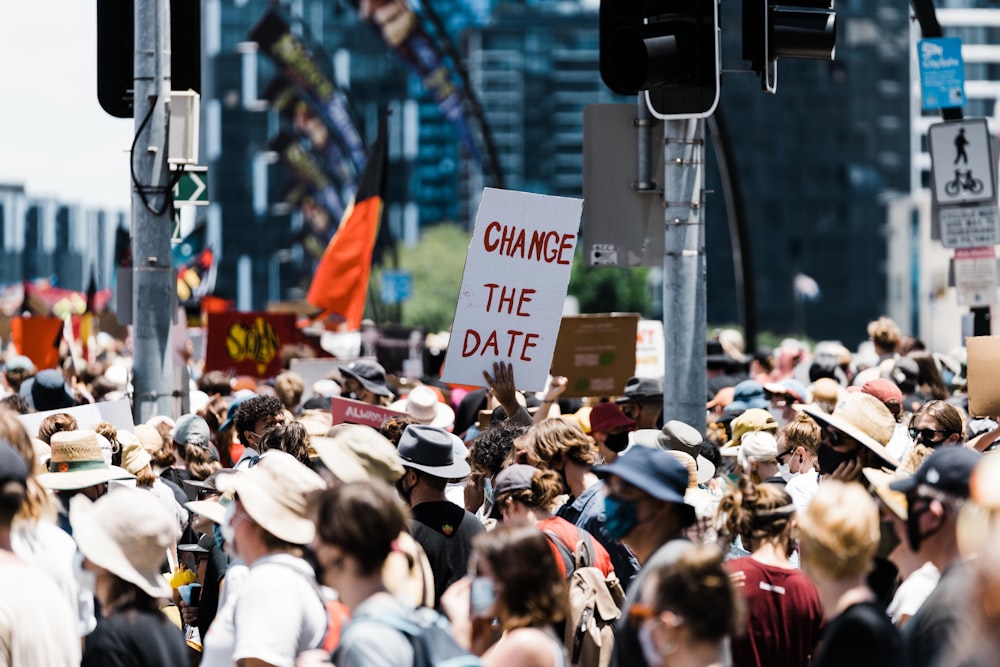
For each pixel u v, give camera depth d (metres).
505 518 12.75
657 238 17.83
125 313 24.34
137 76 23.02
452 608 9.42
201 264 57.06
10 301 85.12
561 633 11.95
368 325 44.38
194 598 14.95
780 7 16.30
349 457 11.24
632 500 10.21
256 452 17.14
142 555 9.57
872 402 13.09
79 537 9.55
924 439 14.93
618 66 16.34
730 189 44.56
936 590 8.52
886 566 11.02
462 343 16.33
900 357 25.27
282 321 38.47
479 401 25.47
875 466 12.71
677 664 8.15
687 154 17.22
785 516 11.01
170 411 23.30
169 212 23.14
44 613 8.98
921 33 27.81
